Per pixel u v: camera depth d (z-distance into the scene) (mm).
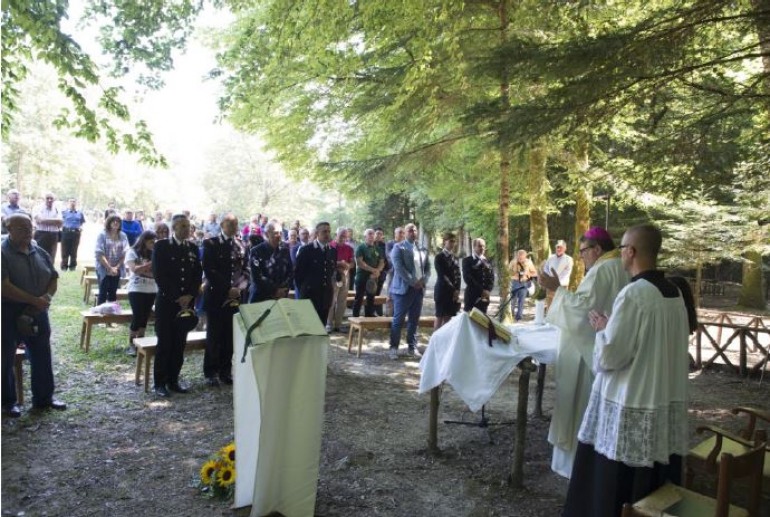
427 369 4184
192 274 5738
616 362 2693
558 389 3836
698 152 4945
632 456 2646
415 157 8984
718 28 4961
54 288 5008
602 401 2814
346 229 10219
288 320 3295
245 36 7172
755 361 8453
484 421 5148
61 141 29891
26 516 3316
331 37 6074
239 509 3459
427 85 7684
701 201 10609
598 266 3707
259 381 3135
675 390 2754
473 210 16094
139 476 3885
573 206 17969
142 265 6926
